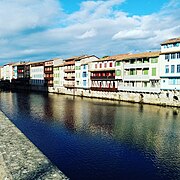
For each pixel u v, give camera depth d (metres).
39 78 127.69
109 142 28.59
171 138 30.31
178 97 56.28
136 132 33.28
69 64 101.12
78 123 39.50
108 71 79.50
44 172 12.36
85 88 90.94
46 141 29.20
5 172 12.90
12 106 62.25
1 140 17.84
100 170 20.86
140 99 66.38
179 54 56.19
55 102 71.69
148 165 21.88
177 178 19.45
